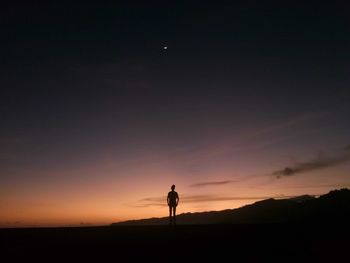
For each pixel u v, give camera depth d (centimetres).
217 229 1753
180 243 1485
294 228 1692
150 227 1816
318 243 1436
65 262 1250
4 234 1638
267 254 1324
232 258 1286
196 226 1844
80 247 1431
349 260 1255
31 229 1750
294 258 1280
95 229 1767
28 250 1388
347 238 1488
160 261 1257
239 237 1559
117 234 1664
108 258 1292
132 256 1317
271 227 1738
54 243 1496
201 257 1301
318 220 1870
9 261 1255
